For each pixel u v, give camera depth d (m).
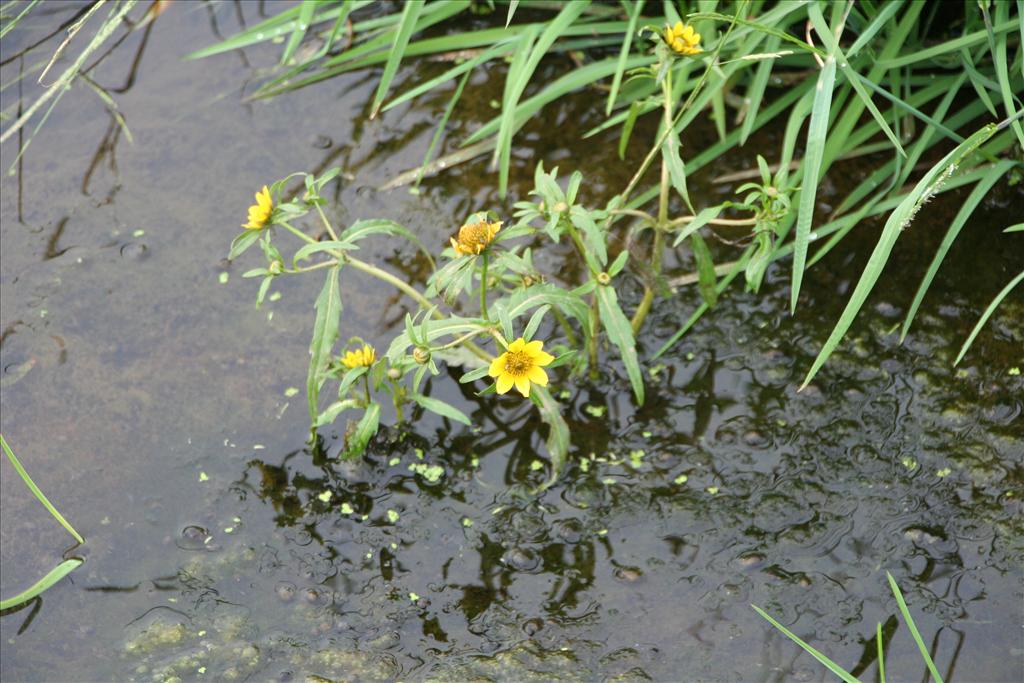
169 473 2.00
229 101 2.21
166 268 2.10
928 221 2.08
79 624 1.95
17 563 1.97
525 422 2.03
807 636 1.92
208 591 1.96
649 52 2.18
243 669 1.93
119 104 2.20
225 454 2.01
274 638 1.94
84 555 1.97
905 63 2.07
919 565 1.94
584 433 2.02
